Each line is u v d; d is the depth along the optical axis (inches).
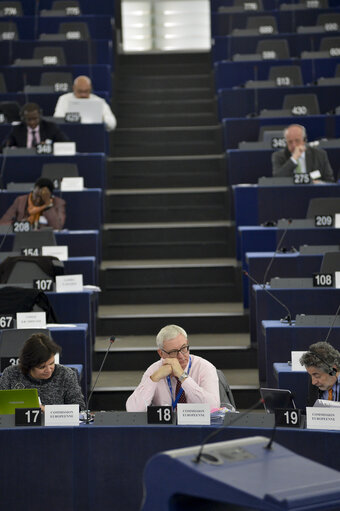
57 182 509.0
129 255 517.3
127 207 568.4
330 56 732.7
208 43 903.1
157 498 101.4
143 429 222.4
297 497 93.4
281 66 691.4
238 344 404.8
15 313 343.9
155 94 751.7
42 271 385.1
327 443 214.7
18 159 536.7
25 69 716.0
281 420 221.5
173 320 431.8
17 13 822.5
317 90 657.0
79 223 499.8
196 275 481.7
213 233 527.8
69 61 756.6
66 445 223.6
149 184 613.3
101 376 385.1
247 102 655.8
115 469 222.8
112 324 431.2
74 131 587.2
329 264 368.8
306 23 806.5
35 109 559.8
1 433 224.2
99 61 756.0
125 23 903.7
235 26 806.5
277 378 303.9
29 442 224.1
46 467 224.1
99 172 543.5
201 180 614.2
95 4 845.2
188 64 800.3
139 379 378.9
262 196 486.3
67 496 223.5
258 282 402.3
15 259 386.3
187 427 221.0
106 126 620.1
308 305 364.2
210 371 262.2
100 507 223.5
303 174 491.5
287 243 438.0
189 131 671.1
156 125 706.8
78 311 373.1
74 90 612.1
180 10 901.8
